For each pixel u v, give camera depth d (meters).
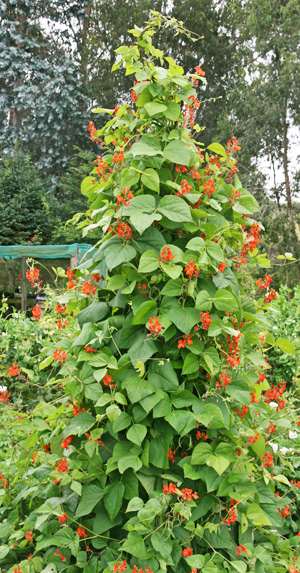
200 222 1.99
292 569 1.96
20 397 3.97
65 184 16.70
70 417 2.17
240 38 20.45
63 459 1.83
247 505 1.96
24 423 2.07
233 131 17.73
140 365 1.71
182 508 1.68
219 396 1.89
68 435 1.85
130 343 1.89
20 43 18.70
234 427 1.98
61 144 18.34
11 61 17.91
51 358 2.15
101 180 2.14
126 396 1.88
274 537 2.14
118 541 1.84
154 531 1.70
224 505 1.92
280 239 17.53
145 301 1.87
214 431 1.88
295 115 17.56
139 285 1.95
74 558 1.95
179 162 1.86
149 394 1.74
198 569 1.80
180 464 1.81
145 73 1.92
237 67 20.20
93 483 1.94
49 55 19.73
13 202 13.17
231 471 1.87
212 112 19.31
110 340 1.94
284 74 17.05
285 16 17.41
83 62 20.22
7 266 10.86
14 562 2.13
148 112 1.88
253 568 1.89
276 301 5.10
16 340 4.26
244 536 1.99
